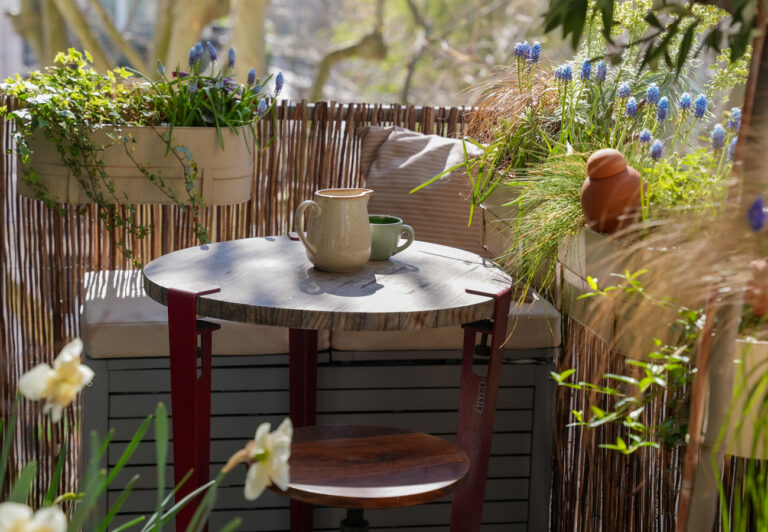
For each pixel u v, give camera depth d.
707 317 1.14
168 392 2.28
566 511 2.36
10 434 1.07
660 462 1.84
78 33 7.95
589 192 1.67
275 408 2.33
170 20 8.71
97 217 2.83
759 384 1.19
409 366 2.35
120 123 2.47
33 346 2.85
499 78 2.59
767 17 1.06
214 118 2.56
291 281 1.84
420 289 1.82
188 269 1.92
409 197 2.73
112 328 2.22
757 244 1.13
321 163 3.00
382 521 2.37
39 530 0.72
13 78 2.58
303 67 11.48
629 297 1.57
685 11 1.29
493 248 2.40
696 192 1.45
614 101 2.21
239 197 2.65
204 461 1.95
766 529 1.14
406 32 10.65
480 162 2.38
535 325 2.31
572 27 1.26
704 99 1.76
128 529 2.27
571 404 2.31
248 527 2.34
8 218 2.78
